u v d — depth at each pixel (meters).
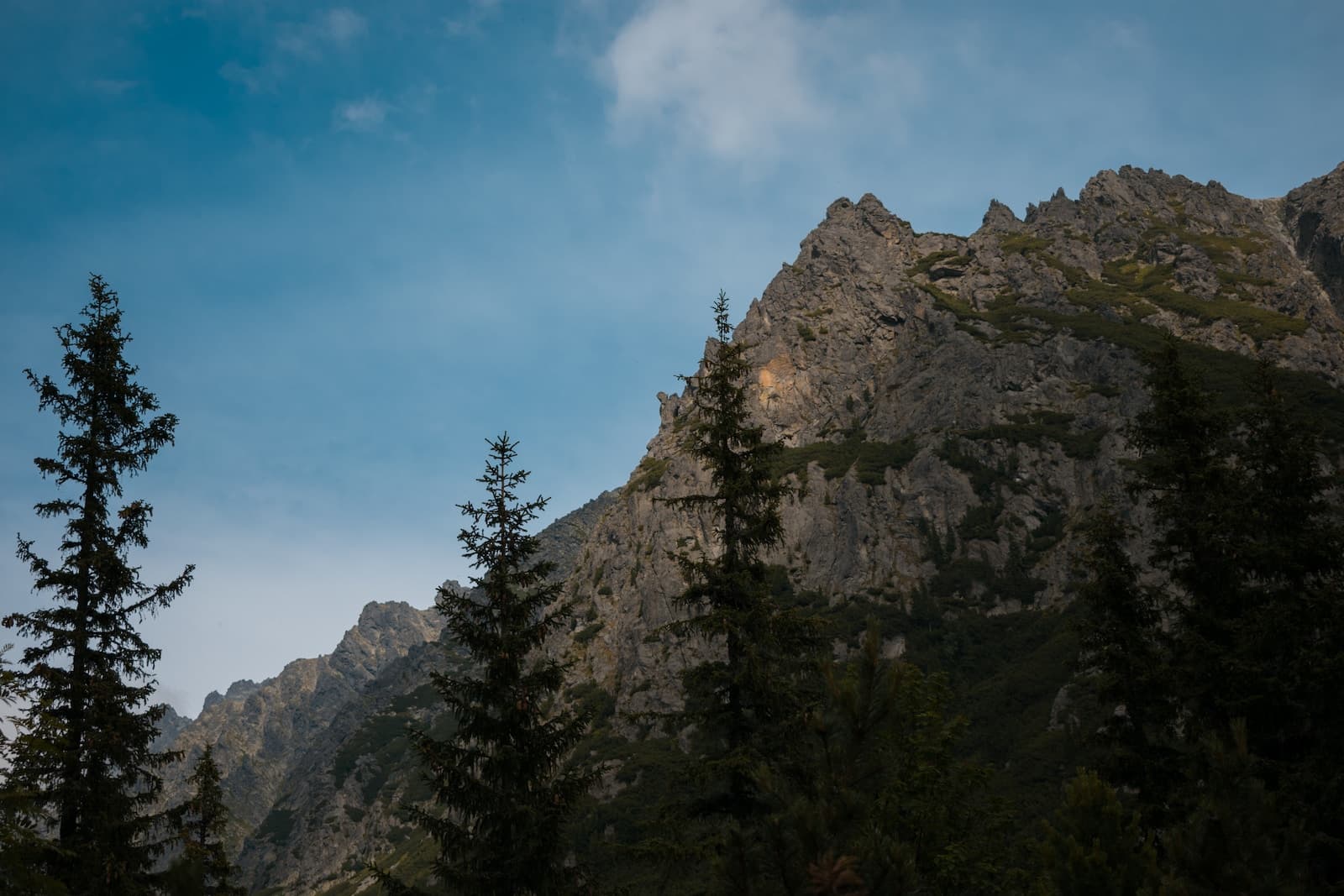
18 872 15.81
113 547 28.50
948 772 29.56
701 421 28.67
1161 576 93.25
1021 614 115.38
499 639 26.45
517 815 24.14
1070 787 13.70
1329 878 19.69
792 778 13.41
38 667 26.09
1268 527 28.84
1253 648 25.98
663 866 22.17
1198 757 23.67
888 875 11.38
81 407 29.23
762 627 24.83
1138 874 12.76
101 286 30.59
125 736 26.81
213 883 32.12
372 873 24.20
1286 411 30.23
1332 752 22.70
